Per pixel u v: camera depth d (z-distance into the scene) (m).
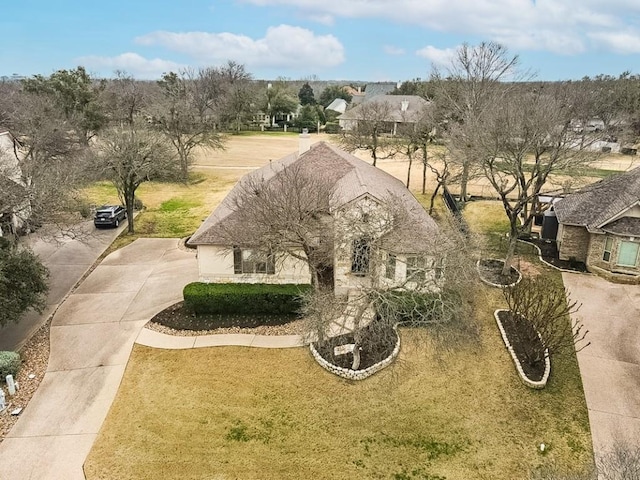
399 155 70.12
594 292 25.39
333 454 14.85
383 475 14.12
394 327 20.73
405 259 21.39
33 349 20.38
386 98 91.38
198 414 16.52
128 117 73.00
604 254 27.84
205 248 24.05
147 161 36.88
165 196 47.28
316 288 20.34
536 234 34.78
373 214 20.34
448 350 19.78
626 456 11.91
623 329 21.78
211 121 75.06
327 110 115.56
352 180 24.97
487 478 14.03
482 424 16.11
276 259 22.16
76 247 32.62
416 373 18.64
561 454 14.88
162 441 15.35
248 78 123.75
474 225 36.78
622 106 74.31
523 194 26.36
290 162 31.16
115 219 37.19
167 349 20.27
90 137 62.69
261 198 20.56
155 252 31.62
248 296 22.44
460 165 44.06
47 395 17.48
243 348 20.27
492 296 24.78
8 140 40.16
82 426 16.02
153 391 17.69
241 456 14.77
